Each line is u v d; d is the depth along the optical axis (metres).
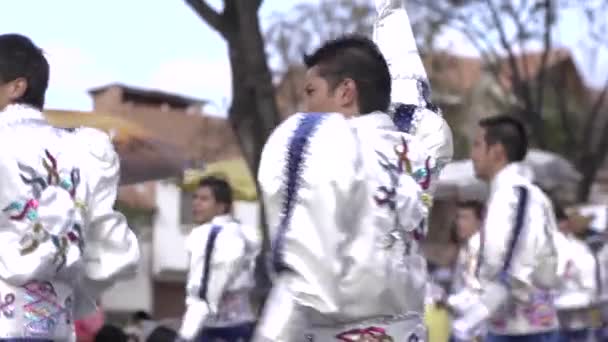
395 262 3.60
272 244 3.42
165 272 33.19
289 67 24.27
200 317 7.89
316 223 3.35
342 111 3.75
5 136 4.22
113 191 4.49
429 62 26.14
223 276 8.01
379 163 3.65
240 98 11.95
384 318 3.61
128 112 35.28
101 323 7.71
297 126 3.48
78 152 4.39
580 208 14.84
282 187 3.42
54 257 4.20
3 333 4.11
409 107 4.39
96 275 4.46
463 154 26.98
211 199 8.23
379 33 4.60
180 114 35.03
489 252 6.03
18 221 4.16
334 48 3.79
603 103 29.47
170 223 33.78
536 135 25.47
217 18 11.83
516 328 6.55
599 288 9.91
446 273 9.88
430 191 3.86
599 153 25.33
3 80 4.30
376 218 3.54
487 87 28.67
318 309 3.37
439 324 7.50
